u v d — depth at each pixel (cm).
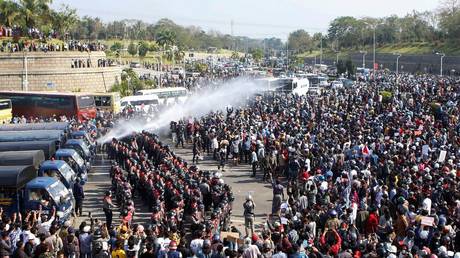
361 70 14088
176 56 16200
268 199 3659
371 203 2720
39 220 2553
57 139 4119
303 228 2241
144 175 3344
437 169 3144
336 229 2238
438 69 14312
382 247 1961
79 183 3275
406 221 2331
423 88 7750
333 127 4681
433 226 2241
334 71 15188
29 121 6106
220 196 2981
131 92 8938
